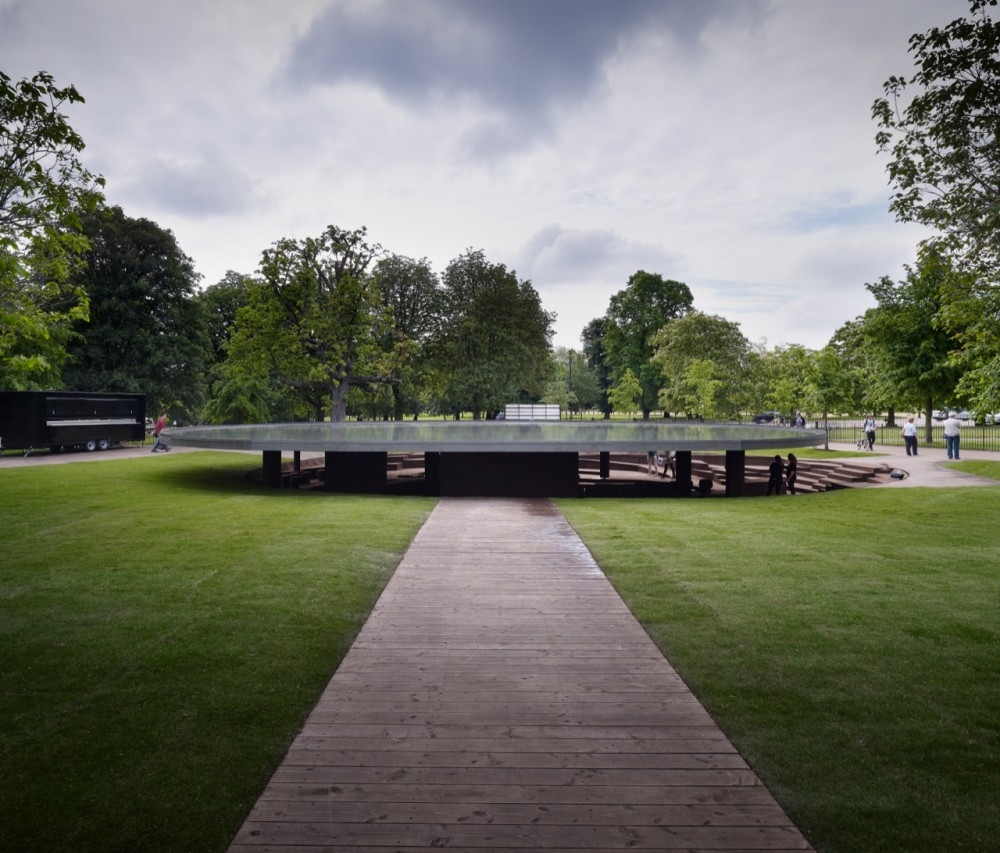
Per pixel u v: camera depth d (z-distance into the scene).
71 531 11.43
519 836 3.43
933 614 7.11
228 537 10.91
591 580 8.55
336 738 4.47
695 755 4.25
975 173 8.98
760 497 17.67
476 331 49.06
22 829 3.47
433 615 7.13
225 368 48.09
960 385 17.97
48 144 9.66
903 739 4.44
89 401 30.27
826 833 3.45
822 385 42.09
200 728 4.59
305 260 39.06
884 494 17.34
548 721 4.73
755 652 6.04
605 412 88.44
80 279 40.94
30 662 5.73
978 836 3.41
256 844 3.36
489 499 16.78
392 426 28.02
